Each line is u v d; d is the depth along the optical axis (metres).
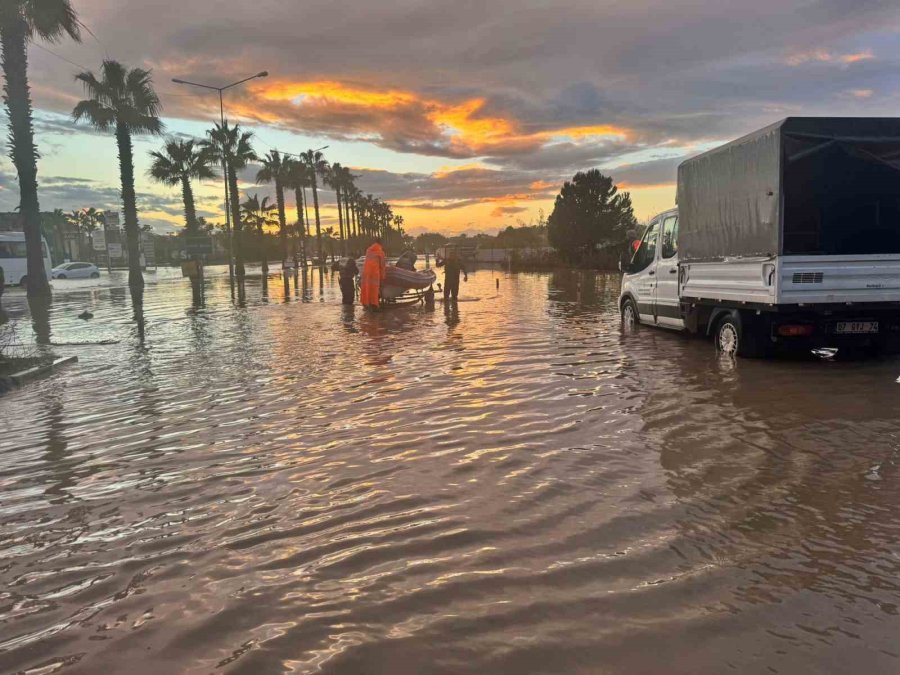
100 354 10.75
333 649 2.48
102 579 3.12
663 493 4.00
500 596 2.84
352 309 18.41
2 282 15.85
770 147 7.85
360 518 3.76
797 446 4.89
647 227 12.18
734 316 8.92
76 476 4.69
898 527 3.46
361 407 6.55
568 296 22.70
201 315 17.23
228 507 3.99
